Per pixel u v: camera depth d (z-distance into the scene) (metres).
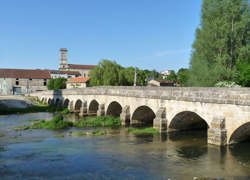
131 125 32.38
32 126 32.78
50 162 17.23
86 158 18.06
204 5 38.00
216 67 33.41
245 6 34.38
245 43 35.38
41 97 74.19
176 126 26.58
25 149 20.77
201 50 38.09
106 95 39.03
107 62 67.69
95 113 46.81
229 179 13.69
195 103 22.08
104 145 21.83
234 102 18.48
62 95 59.09
